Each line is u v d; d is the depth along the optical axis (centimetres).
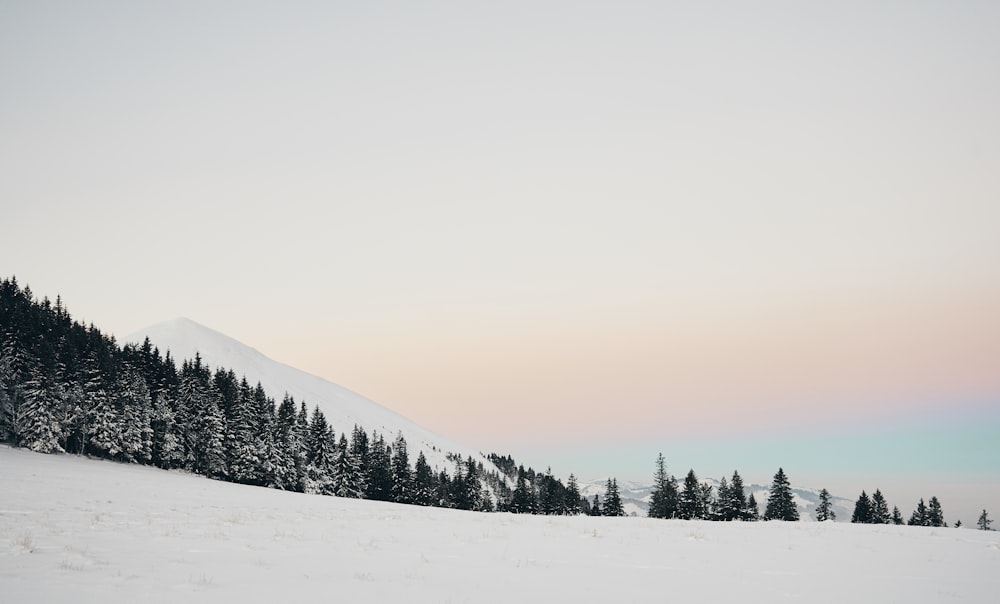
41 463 5456
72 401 7075
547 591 1361
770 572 1731
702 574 1664
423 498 10494
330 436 10144
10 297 8075
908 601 1385
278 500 4806
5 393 6788
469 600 1235
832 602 1351
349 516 3247
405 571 1557
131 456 7350
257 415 8669
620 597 1325
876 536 2805
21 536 1788
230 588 1252
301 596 1209
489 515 3853
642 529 2969
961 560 2081
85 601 1091
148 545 1772
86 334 8444
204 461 8169
